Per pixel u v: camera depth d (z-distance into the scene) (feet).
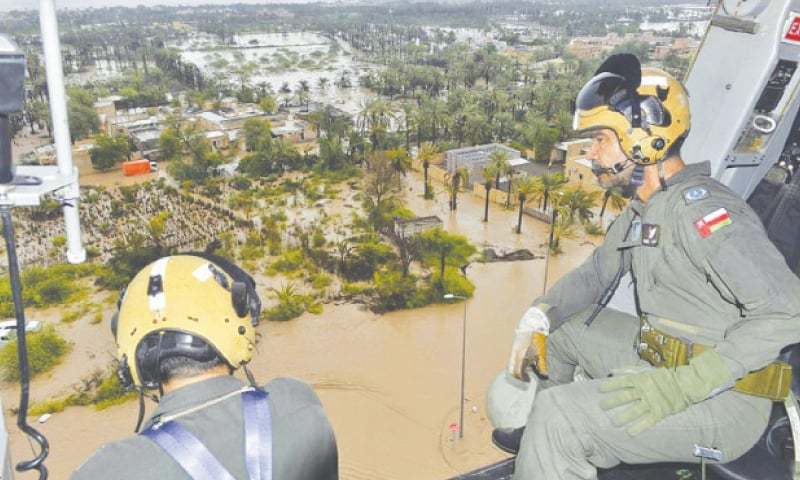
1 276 128.26
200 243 149.07
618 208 158.92
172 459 5.76
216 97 354.13
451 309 115.85
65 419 86.94
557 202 153.17
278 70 557.33
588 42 589.32
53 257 140.56
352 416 86.79
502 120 251.80
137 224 162.71
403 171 188.34
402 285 120.26
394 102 380.78
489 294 121.60
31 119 261.44
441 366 98.78
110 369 97.55
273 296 120.88
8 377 94.79
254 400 6.25
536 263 135.23
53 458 78.89
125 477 5.60
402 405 88.99
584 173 175.73
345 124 255.50
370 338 106.73
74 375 97.30
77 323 112.06
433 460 77.82
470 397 90.43
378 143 227.20
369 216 155.53
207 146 223.10
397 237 139.13
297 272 130.62
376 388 93.09
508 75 418.72
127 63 586.04
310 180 196.03
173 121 268.82
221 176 204.85
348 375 96.53
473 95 301.63
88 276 131.34
